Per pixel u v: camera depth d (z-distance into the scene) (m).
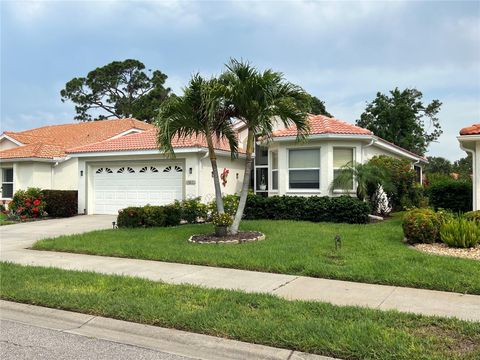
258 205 15.76
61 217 19.78
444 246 9.67
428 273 7.29
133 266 8.84
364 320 5.28
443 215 10.46
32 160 21.81
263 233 12.03
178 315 5.58
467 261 8.07
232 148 13.30
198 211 15.75
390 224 13.57
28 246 11.71
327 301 6.23
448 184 14.60
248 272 8.16
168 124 11.37
